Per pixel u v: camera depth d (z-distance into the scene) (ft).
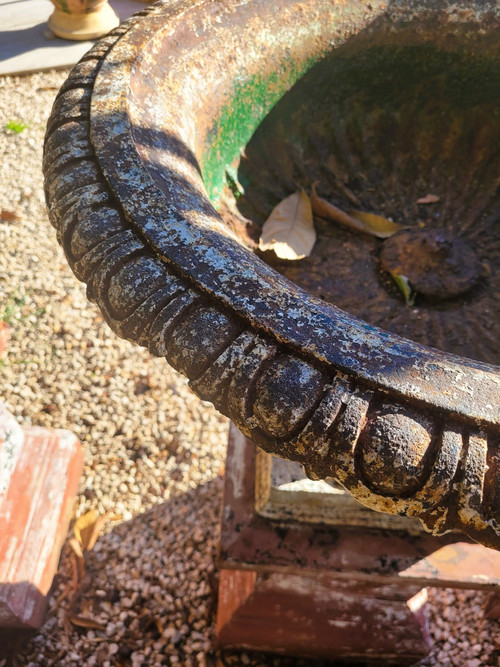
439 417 0.92
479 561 1.73
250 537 1.77
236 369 0.99
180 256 1.09
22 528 2.32
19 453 2.43
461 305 1.72
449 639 2.37
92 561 2.50
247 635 2.20
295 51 1.74
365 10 1.76
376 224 1.82
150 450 2.79
